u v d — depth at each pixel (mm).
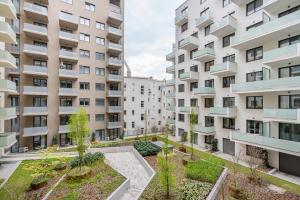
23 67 24188
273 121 16453
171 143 27922
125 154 20656
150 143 22547
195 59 24984
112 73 33812
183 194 10141
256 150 16828
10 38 15867
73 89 28625
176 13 32719
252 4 19312
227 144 21891
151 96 47312
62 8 28359
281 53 14492
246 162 17859
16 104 24625
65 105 28688
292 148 13938
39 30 25156
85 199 9594
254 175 13070
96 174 13078
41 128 25188
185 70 29812
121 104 34250
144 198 9758
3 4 14383
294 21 13906
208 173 12828
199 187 10992
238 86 18562
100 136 32281
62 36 27484
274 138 15266
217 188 10992
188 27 29156
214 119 23812
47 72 26500
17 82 24719
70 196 9797
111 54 33812
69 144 28594
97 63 31906
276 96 16484
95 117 31609
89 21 31156
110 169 14367
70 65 29375
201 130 24125
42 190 10891
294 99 15328
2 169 15047
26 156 18906
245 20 19844
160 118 49156
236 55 20688
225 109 20422
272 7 15797
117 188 10875
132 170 15477
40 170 13914
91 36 31312
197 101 27016
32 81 25812
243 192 10625
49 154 19109
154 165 15500
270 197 10844
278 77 16172
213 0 24188
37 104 26281
